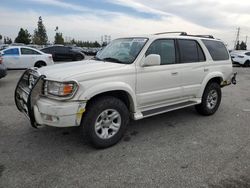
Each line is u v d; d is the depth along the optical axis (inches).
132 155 149.1
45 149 155.3
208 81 219.9
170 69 183.9
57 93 137.5
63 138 171.9
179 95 195.3
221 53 235.0
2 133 179.3
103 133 155.4
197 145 164.7
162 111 181.0
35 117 143.7
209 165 137.9
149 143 166.9
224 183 120.8
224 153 153.2
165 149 157.9
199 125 204.5
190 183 120.6
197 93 211.3
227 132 190.1
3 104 254.5
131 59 168.2
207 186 118.3
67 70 150.3
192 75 201.8
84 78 141.3
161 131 189.6
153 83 174.2
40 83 142.6
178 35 198.8
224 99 308.5
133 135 180.9
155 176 126.5
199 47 212.2
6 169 131.2
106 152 152.6
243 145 165.9
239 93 352.2
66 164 137.5
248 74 608.1
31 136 174.6
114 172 130.0
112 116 156.7
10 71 535.5
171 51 188.5
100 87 145.1
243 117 229.9
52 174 127.3
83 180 122.4
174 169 133.3
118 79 154.7
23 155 147.0
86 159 143.4
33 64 546.3
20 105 168.7
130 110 169.5
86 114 147.0
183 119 219.8
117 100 156.6
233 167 136.0
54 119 137.6
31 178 123.3
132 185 118.8
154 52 176.4
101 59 185.2
